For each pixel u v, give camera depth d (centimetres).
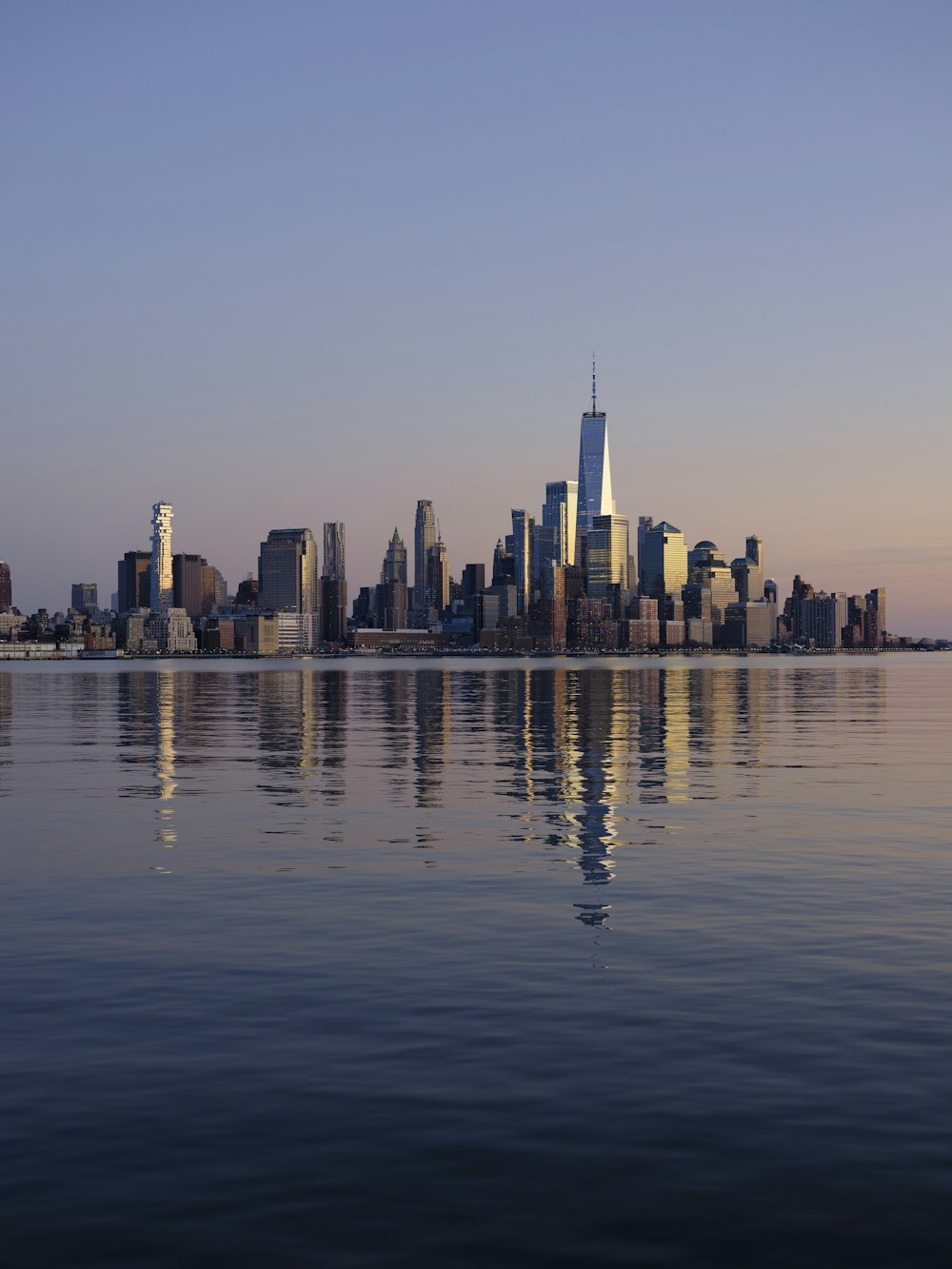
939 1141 1380
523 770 5725
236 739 7906
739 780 5300
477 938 2375
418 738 7919
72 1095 1530
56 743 7644
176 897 2783
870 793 4794
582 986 2022
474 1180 1289
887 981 2052
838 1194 1253
